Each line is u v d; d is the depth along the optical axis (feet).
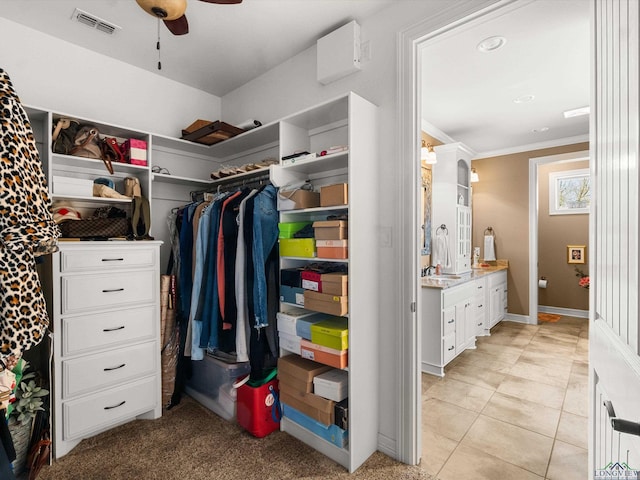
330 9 6.61
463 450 6.34
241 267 6.68
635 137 2.06
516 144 15.24
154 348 7.32
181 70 9.04
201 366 8.23
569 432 6.88
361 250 6.01
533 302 15.40
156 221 9.17
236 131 8.50
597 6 3.14
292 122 7.34
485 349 12.04
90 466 5.82
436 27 5.75
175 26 5.25
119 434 6.79
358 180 5.95
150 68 8.94
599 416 3.16
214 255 7.16
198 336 7.19
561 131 13.30
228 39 7.63
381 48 6.54
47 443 5.66
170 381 7.93
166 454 6.16
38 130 7.01
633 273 2.12
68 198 6.88
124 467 5.81
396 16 6.32
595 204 3.26
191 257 8.00
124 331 6.86
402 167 6.14
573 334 13.85
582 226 16.76
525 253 15.58
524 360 10.95
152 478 5.55
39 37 7.34
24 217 3.09
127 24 7.12
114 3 6.48
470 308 11.87
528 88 9.54
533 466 5.89
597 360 3.20
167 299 8.04
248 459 6.03
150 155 8.03
